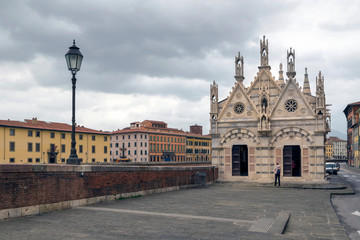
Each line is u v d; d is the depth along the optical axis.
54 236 10.77
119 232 11.47
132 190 22.17
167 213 15.41
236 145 38.59
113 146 174.38
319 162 35.31
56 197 15.79
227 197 22.92
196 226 12.61
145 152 159.50
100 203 18.64
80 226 12.30
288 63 37.31
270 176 36.75
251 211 16.62
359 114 117.31
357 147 121.31
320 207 18.69
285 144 36.56
